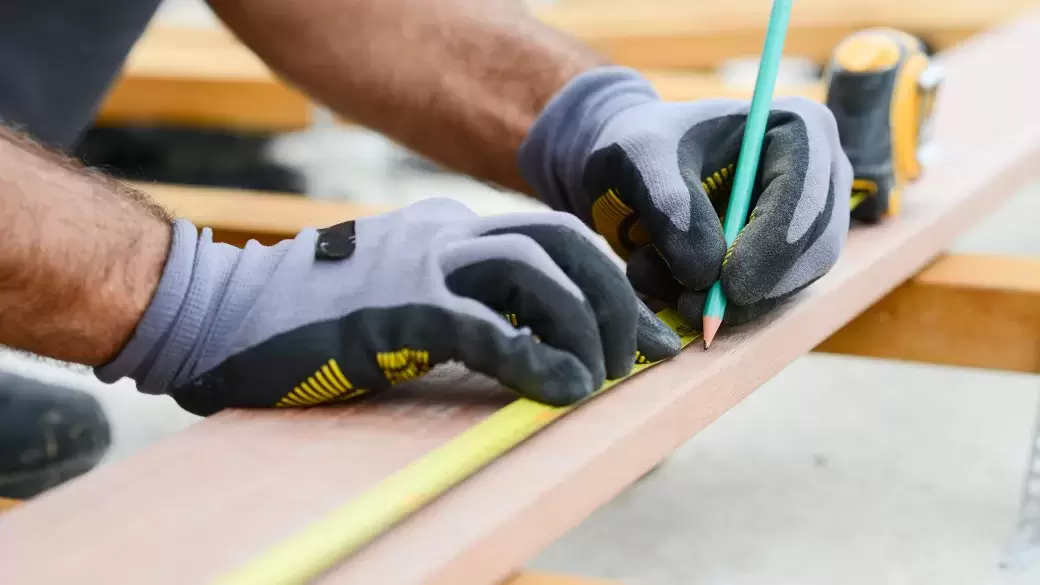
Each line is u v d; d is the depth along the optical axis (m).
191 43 2.01
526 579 0.72
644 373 0.71
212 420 0.67
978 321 0.98
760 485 1.19
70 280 0.62
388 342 0.65
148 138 2.39
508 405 0.65
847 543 1.07
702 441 1.30
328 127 2.31
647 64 1.91
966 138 1.23
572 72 1.07
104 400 1.47
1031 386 1.43
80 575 0.50
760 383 0.76
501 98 1.08
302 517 0.54
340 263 0.67
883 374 1.49
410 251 0.65
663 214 0.73
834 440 1.29
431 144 1.15
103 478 0.59
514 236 0.63
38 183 0.62
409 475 0.56
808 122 0.78
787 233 0.72
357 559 0.52
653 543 1.08
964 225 1.06
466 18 1.10
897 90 0.95
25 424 1.19
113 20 1.14
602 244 0.66
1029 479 1.03
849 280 0.86
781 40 0.76
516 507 0.56
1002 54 1.53
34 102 1.10
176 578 0.49
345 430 0.65
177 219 0.72
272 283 0.67
